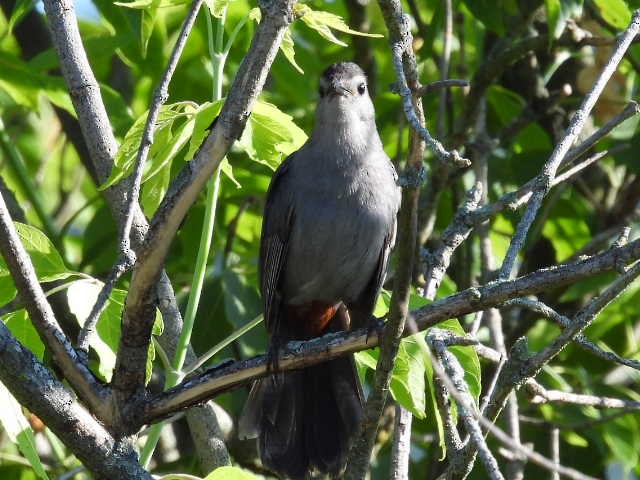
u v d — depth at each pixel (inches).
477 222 315.9
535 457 208.5
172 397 253.1
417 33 493.7
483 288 247.3
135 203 243.8
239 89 230.4
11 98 488.7
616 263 237.1
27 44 498.0
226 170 295.4
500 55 441.7
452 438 281.9
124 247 244.1
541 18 504.1
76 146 459.2
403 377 278.7
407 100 207.9
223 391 261.9
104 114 297.3
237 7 424.8
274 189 360.8
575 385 458.0
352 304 359.9
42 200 470.3
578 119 270.7
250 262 423.2
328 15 278.5
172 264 451.5
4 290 278.8
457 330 289.7
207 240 284.4
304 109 508.4
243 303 410.6
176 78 476.7
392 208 351.9
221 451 327.6
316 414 332.2
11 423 246.1
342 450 329.4
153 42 451.8
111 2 425.4
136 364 246.5
